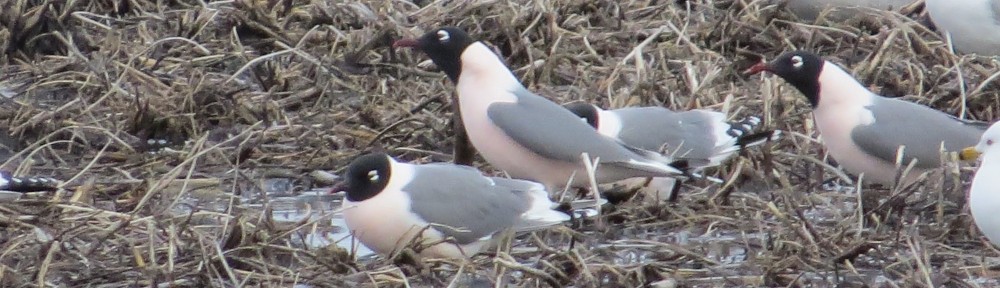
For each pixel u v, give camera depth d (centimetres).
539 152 1393
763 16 1997
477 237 1259
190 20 1947
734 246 1333
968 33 1931
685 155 1441
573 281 1223
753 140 1471
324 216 1295
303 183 1538
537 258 1280
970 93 1750
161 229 1291
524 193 1284
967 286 1203
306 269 1231
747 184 1509
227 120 1702
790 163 1546
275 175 1551
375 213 1245
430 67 1845
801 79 1465
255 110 1709
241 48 1856
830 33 1975
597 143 1393
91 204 1408
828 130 1470
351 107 1733
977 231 1342
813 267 1255
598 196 1328
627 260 1285
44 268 1167
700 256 1279
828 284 1220
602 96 1712
